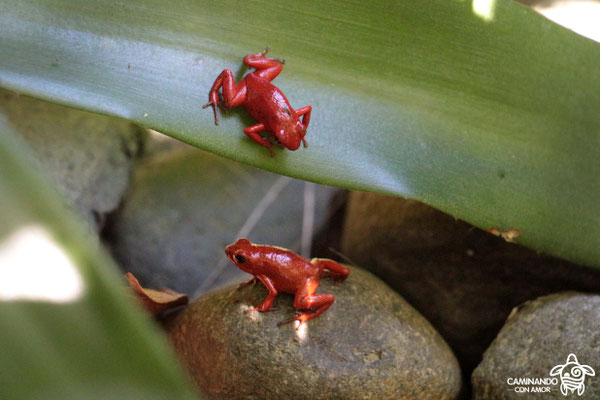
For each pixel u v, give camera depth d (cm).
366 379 23
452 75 24
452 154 24
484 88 24
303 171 23
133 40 22
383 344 24
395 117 24
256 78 23
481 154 24
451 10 23
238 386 23
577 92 24
